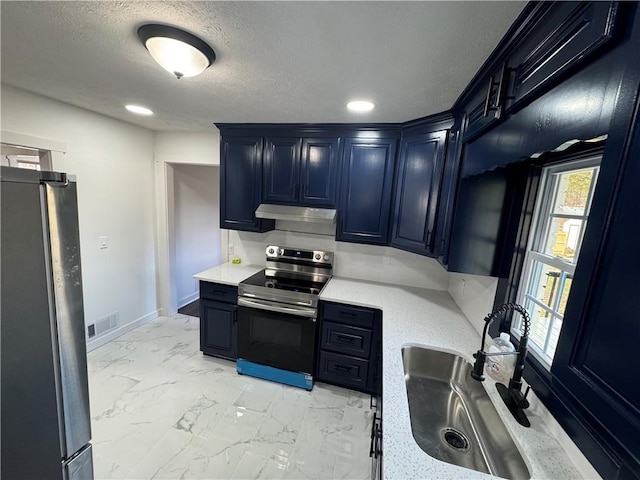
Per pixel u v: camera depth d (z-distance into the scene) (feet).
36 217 2.29
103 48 4.34
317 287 8.16
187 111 7.47
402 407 3.57
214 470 5.42
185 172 12.48
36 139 7.01
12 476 2.35
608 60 1.82
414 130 7.05
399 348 5.05
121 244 9.78
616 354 1.70
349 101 5.98
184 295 13.12
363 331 7.35
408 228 7.28
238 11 3.27
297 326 7.68
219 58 4.38
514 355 3.89
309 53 4.13
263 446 5.99
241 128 8.53
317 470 5.51
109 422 6.41
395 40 3.68
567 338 2.08
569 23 2.26
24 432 2.38
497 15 3.03
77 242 2.65
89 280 8.86
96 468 5.36
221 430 6.34
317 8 3.15
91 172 8.52
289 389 7.84
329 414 6.97
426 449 3.79
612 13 1.73
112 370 8.27
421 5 2.99
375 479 3.86
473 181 5.05
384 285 8.68
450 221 5.51
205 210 14.02
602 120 1.87
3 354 2.18
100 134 8.64
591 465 2.52
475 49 3.72
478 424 4.03
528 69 2.94
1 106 6.35
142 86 5.83
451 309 7.00
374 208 7.97
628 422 1.61
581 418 2.63
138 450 5.75
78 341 2.74
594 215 1.85
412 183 7.12
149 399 7.19
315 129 8.00
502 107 3.48
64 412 2.67
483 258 5.07
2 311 2.14
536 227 4.45
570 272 3.55
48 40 4.12
